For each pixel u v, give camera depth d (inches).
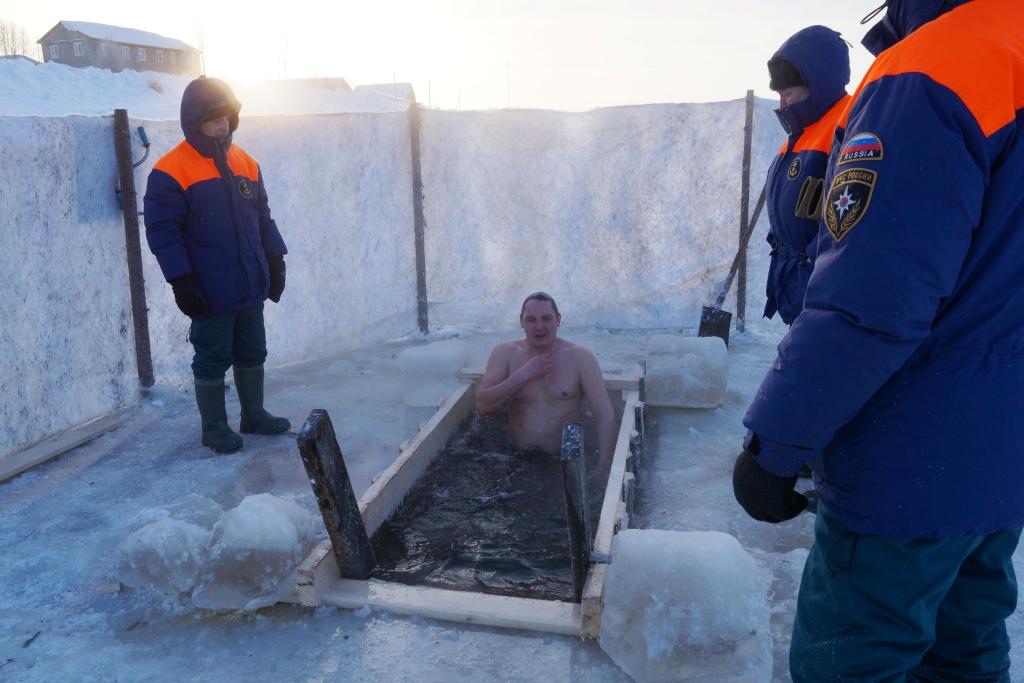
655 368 205.3
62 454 181.9
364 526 124.3
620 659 98.7
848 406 54.5
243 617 113.0
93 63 2256.4
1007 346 55.6
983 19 53.7
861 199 52.8
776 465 60.1
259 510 117.7
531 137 285.4
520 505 148.8
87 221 197.0
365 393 226.7
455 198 290.4
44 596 121.4
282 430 193.8
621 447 154.2
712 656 94.6
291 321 257.8
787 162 137.7
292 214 253.8
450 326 300.4
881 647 59.9
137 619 114.3
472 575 124.6
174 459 178.9
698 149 280.1
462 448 177.3
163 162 167.8
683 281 290.2
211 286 173.6
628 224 289.3
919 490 56.1
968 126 51.2
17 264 177.2
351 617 111.4
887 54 57.0
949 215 50.9
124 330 211.2
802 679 64.8
